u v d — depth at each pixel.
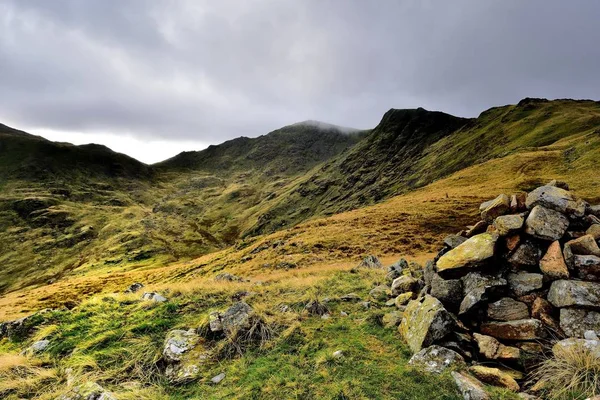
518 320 7.55
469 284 8.54
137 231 194.12
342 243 45.31
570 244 7.87
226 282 15.16
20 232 198.38
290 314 10.32
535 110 132.38
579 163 59.06
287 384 6.85
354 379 6.79
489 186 64.31
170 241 183.00
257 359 8.16
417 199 68.12
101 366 8.21
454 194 64.25
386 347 8.23
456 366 6.81
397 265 16.08
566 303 7.05
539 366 6.67
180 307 11.42
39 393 7.39
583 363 6.06
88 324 10.51
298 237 53.62
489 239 8.81
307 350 8.38
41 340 9.80
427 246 40.66
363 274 17.05
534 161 69.56
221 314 9.73
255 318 9.51
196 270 62.25
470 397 5.93
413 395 6.19
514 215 9.02
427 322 7.84
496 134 125.69
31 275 152.12
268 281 17.20
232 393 6.85
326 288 13.87
